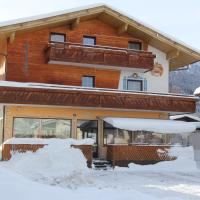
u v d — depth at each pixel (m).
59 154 19.88
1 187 7.81
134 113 25.58
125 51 25.08
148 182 16.62
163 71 27.23
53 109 23.62
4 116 22.69
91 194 10.00
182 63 28.80
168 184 16.03
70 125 23.97
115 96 23.66
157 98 24.75
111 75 25.88
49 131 23.41
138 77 26.56
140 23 25.27
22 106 22.95
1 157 20.97
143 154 22.88
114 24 26.08
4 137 22.48
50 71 24.44
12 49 23.78
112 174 19.61
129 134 24.58
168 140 24.94
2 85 21.30
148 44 27.11
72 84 24.86
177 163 23.08
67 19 23.83
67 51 23.69
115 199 9.23
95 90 23.25
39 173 17.89
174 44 25.92
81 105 22.80
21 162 18.95
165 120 24.80
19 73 23.73
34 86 21.89
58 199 8.16
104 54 24.53
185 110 25.39
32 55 24.17
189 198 12.50
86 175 18.62
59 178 16.16
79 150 20.69
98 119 24.55
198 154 27.28
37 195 8.02
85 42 25.64
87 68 25.34
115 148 22.44
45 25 23.70
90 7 24.03
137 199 9.22
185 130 23.64
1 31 22.11
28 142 20.50
